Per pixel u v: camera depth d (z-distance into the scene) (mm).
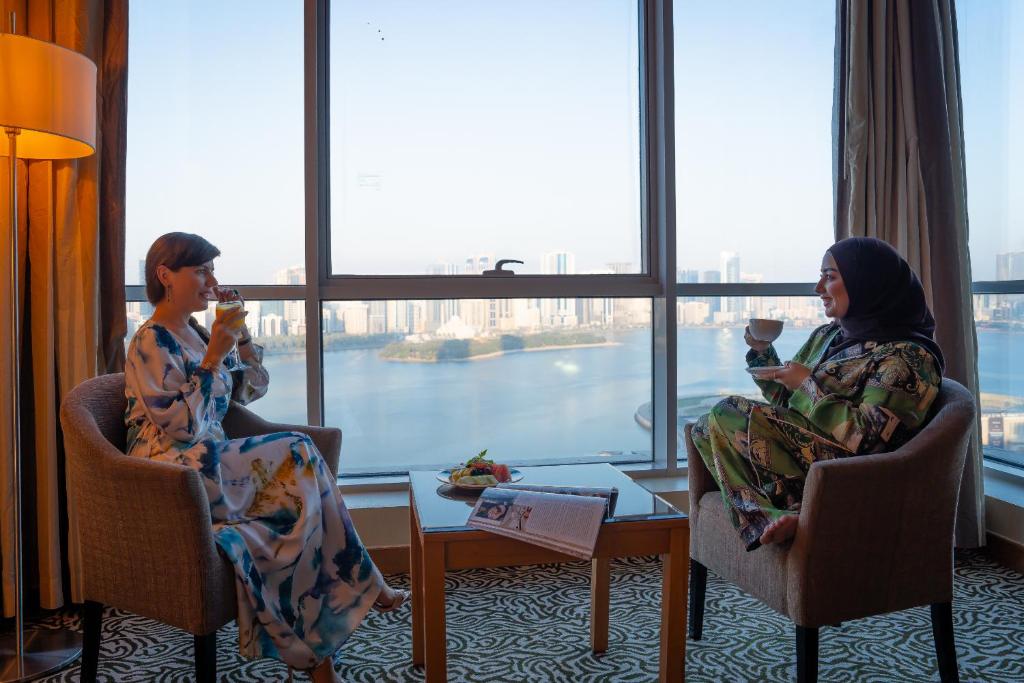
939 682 1923
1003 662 2021
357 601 1880
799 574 1688
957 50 2918
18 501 2045
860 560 1711
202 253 2018
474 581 2678
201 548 1623
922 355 1887
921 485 1738
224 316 1875
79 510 1789
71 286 2426
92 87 2105
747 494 1849
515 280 3023
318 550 1881
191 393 1866
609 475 2062
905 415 1829
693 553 2168
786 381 2031
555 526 1607
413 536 2020
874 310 2023
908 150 2902
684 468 3150
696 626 2178
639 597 2518
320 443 2244
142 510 1649
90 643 1803
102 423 1923
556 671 1999
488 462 2043
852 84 2900
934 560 1794
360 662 2070
